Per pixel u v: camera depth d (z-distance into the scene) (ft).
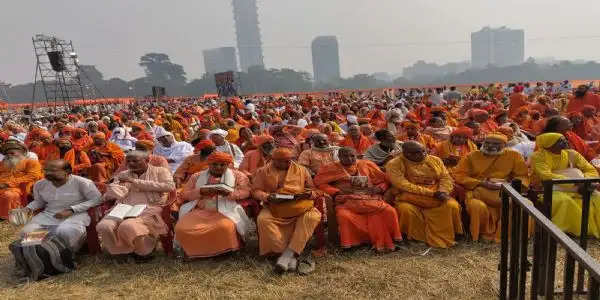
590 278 6.38
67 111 112.16
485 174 17.93
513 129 26.99
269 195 16.33
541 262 9.47
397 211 17.46
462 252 16.31
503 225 11.16
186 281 14.99
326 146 22.30
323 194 17.22
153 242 16.81
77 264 16.66
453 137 21.45
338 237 17.67
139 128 36.27
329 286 14.14
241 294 13.91
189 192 17.40
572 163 17.65
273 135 28.35
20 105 154.81
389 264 15.57
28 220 17.52
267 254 16.37
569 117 27.86
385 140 21.59
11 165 22.84
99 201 17.44
